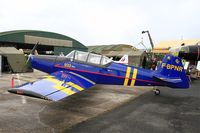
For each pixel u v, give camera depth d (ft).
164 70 24.99
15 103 20.21
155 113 18.21
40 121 15.14
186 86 24.49
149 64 71.92
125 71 24.76
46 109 18.43
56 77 21.18
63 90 17.56
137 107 20.25
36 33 88.48
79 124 14.79
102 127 14.32
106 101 22.54
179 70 24.68
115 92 28.32
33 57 26.66
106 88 31.45
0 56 49.47
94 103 21.43
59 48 99.09
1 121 14.80
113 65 25.12
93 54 25.36
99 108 19.48
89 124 14.87
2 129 13.26
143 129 14.14
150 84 24.91
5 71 52.60
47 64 25.90
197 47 45.60
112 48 123.44
